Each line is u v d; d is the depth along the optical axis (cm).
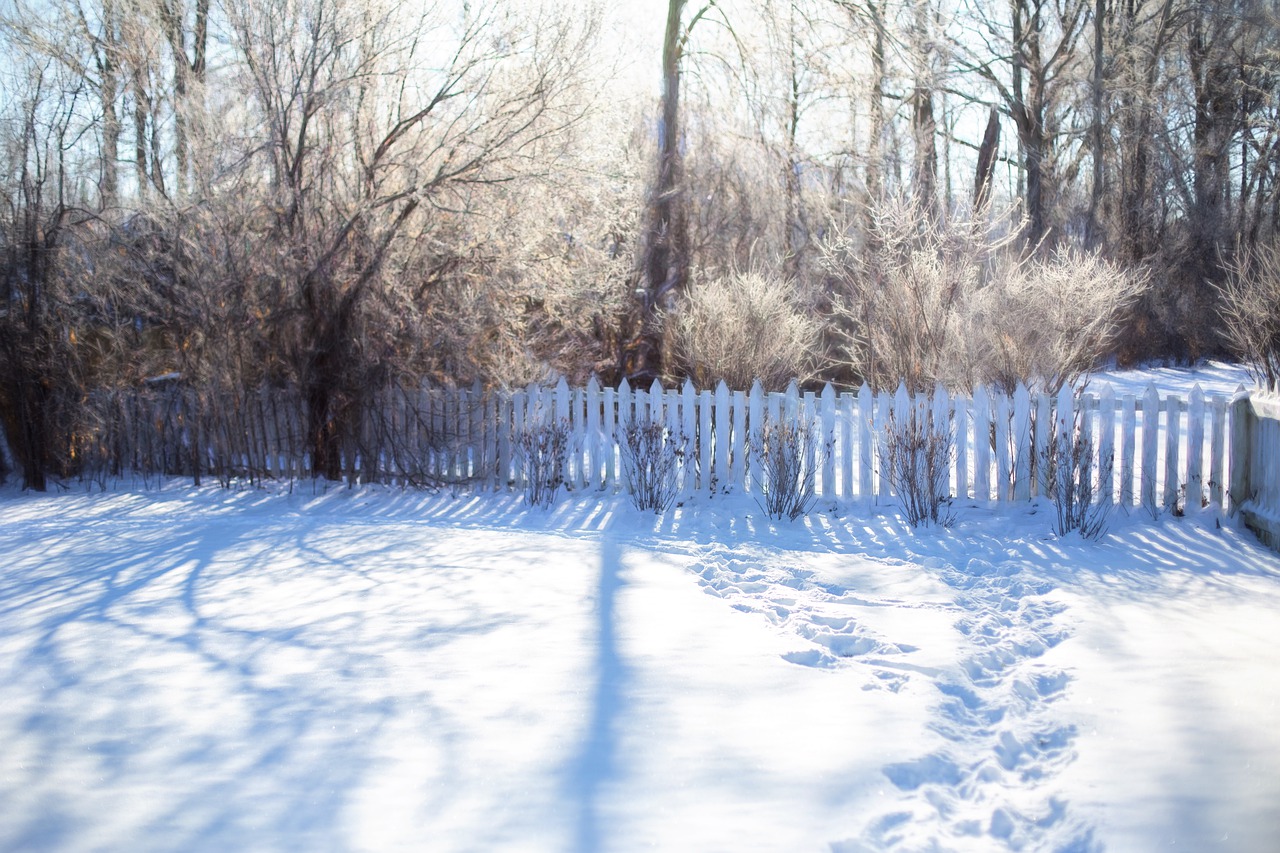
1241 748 367
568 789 343
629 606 591
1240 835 302
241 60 1092
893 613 577
